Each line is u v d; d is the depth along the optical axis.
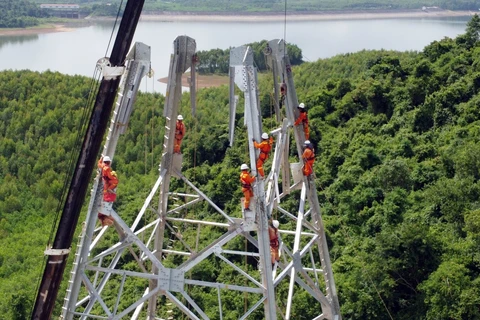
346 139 81.50
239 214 68.75
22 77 110.12
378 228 66.06
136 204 77.38
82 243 31.72
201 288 62.88
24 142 98.06
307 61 134.25
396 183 70.94
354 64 114.81
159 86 130.00
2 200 88.56
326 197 72.38
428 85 84.88
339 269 60.38
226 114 96.25
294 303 56.53
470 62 87.69
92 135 30.25
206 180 77.62
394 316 56.31
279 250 36.78
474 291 53.12
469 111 77.94
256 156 31.75
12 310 63.38
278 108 37.84
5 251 77.56
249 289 31.69
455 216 63.59
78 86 109.19
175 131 38.84
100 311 61.78
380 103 86.81
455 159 69.75
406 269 57.56
